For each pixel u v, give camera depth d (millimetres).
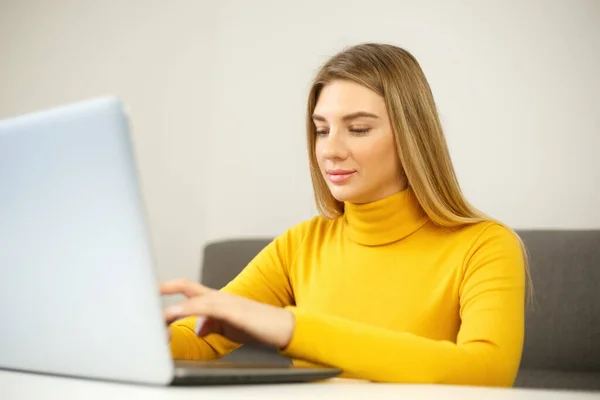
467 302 1168
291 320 809
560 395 646
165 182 2789
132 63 2816
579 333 1879
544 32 2332
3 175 682
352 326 831
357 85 1232
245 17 2715
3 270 720
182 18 2781
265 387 687
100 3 2836
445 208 1268
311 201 2600
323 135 1283
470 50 2406
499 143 2365
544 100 2326
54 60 2852
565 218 2295
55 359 721
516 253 1229
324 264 1376
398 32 2500
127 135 607
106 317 660
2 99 2869
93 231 645
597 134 2273
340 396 619
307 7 2629
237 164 2711
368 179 1257
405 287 1271
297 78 2637
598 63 2279
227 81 2732
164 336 633
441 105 2432
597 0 2283
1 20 2887
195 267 2738
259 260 1462
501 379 958
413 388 705
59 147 637
